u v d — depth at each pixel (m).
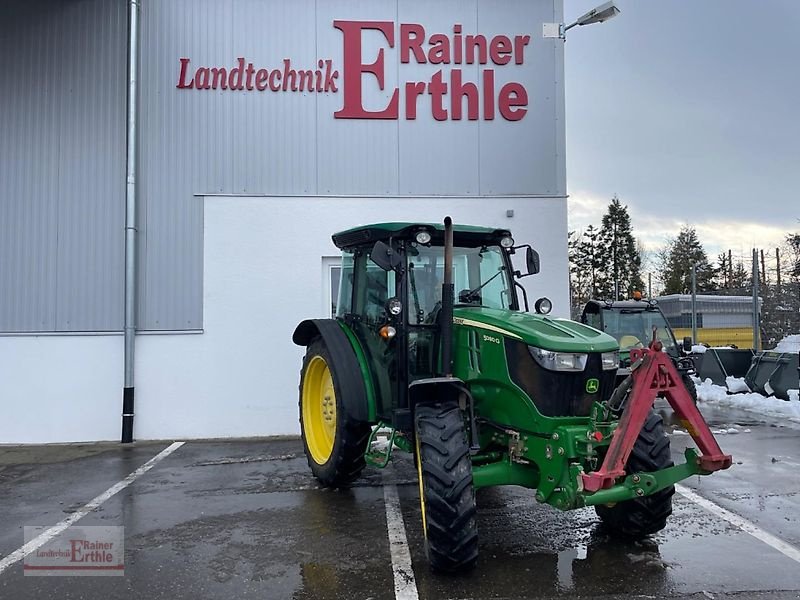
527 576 3.89
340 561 4.15
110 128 8.55
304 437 6.38
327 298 8.72
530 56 8.98
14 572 4.01
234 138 8.63
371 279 5.66
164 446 8.00
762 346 18.70
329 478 5.78
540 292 8.86
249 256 8.58
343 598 3.61
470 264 5.39
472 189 8.88
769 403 10.77
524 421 4.16
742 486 5.90
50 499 5.67
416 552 4.30
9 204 8.45
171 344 8.42
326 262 8.73
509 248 5.45
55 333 8.34
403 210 8.80
